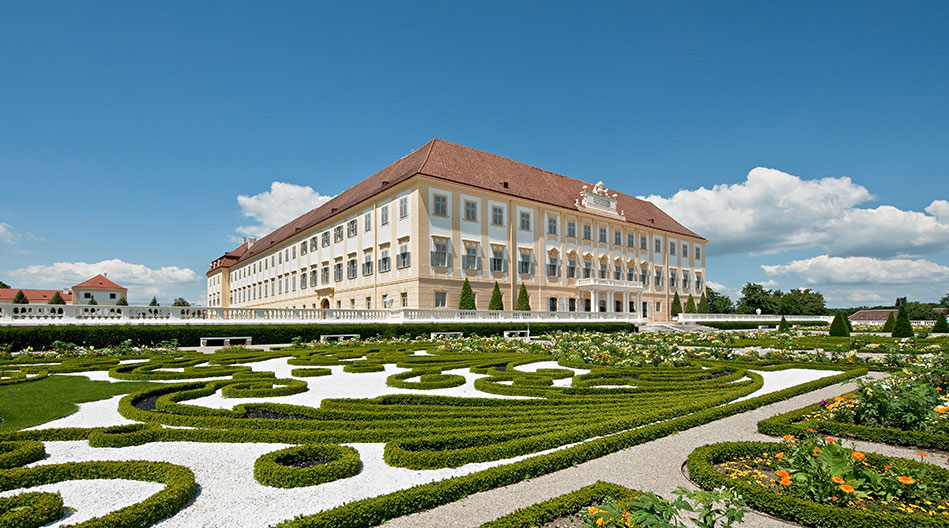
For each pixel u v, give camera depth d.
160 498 4.94
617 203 58.22
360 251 44.34
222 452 6.98
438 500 5.19
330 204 57.81
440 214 38.75
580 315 42.34
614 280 49.25
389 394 11.15
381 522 4.80
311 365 17.38
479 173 43.53
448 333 31.77
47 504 4.85
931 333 40.72
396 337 30.59
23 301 78.06
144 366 15.55
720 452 6.51
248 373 14.11
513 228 43.28
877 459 6.06
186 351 22.69
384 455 6.62
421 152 44.06
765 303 75.31
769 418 8.30
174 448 7.17
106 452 7.00
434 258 38.06
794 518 4.83
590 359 16.91
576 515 4.81
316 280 51.75
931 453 7.04
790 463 5.63
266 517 4.91
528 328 36.09
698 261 64.19
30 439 7.57
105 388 12.02
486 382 12.33
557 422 8.25
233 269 82.12
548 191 48.72
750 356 18.81
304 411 9.10
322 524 4.50
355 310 32.28
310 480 5.73
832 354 18.06
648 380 13.19
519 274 43.53
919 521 4.45
